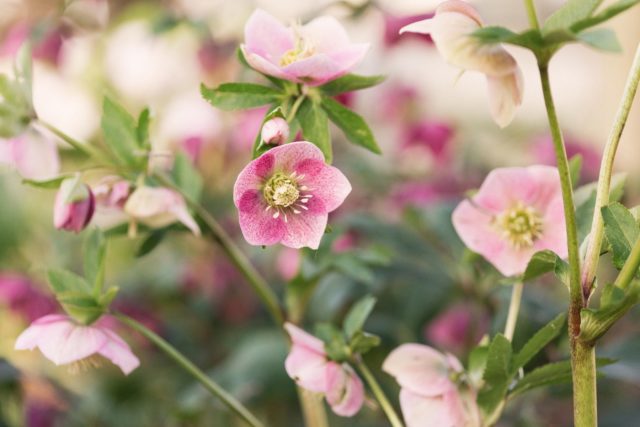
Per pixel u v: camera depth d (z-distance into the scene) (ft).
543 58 3.98
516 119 8.51
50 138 4.70
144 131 4.60
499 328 5.39
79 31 6.75
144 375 6.91
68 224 4.49
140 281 7.31
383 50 6.70
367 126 4.34
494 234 4.50
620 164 8.14
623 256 4.09
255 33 4.35
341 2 5.92
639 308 5.80
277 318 4.84
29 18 6.57
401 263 5.69
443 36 4.12
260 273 7.10
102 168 4.59
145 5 7.36
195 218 4.74
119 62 7.53
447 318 6.33
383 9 6.24
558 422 6.02
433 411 4.36
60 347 4.39
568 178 4.02
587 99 9.52
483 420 4.36
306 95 4.32
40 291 6.21
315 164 4.16
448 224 5.65
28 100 4.66
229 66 6.75
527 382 4.33
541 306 5.50
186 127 7.26
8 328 6.86
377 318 6.37
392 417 4.42
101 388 6.91
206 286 7.08
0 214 6.95
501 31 3.96
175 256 7.39
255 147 4.17
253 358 6.23
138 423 6.77
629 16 8.53
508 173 4.48
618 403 5.94
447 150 7.52
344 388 4.40
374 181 7.29
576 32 3.95
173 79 7.51
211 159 6.95
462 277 5.64
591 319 4.05
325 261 4.87
